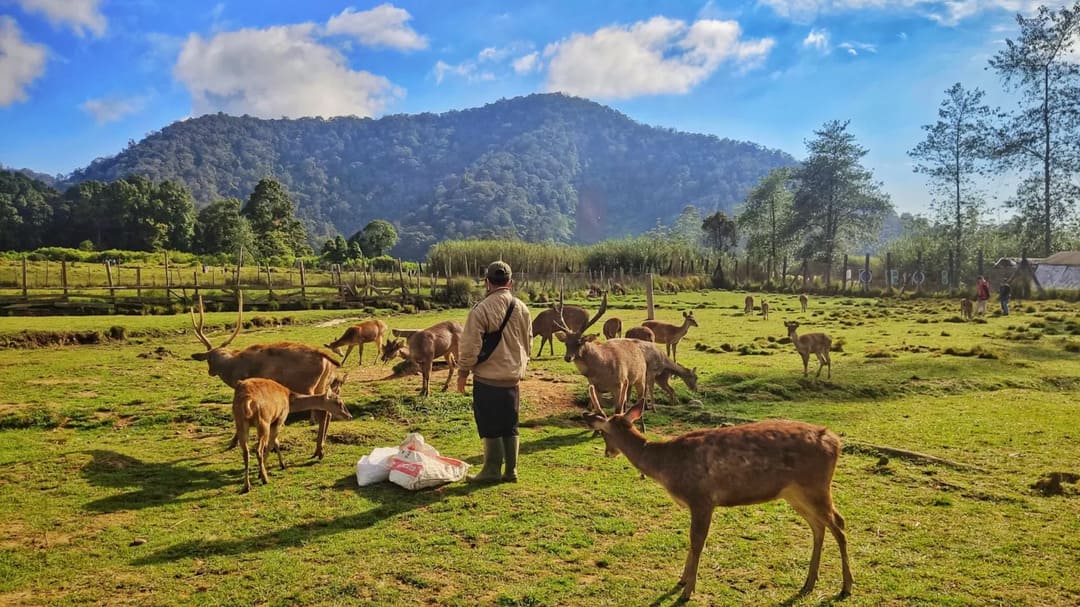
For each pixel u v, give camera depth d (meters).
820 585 5.30
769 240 76.00
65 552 5.82
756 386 13.02
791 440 5.06
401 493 7.31
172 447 9.02
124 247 85.81
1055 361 16.61
